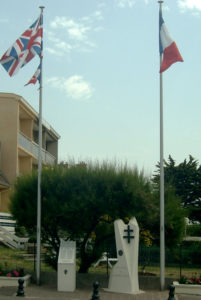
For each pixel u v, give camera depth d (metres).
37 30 17.89
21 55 17.33
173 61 16.58
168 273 24.06
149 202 18.47
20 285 15.41
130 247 17.08
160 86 18.03
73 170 18.97
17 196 19.53
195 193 46.81
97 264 24.36
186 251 28.06
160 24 17.33
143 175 19.67
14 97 33.88
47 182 18.94
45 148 43.97
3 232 28.06
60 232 20.20
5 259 23.41
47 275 18.42
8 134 33.66
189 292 17.19
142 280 18.33
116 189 18.53
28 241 26.97
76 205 18.19
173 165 48.22
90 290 17.34
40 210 18.06
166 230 20.19
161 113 17.97
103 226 20.00
